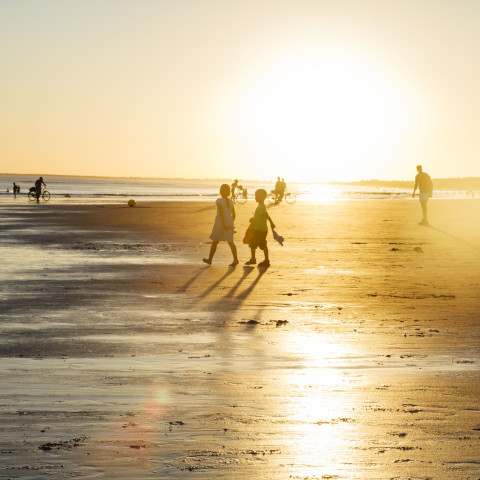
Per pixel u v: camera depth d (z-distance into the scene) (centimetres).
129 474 520
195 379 825
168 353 978
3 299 1476
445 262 2292
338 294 1586
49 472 523
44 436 610
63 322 1220
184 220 4478
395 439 605
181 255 2464
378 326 1198
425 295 1572
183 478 512
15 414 677
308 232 3625
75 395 750
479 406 715
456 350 1006
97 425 643
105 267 2075
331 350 1002
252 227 2177
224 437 609
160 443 591
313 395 755
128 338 1084
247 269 2080
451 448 582
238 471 527
